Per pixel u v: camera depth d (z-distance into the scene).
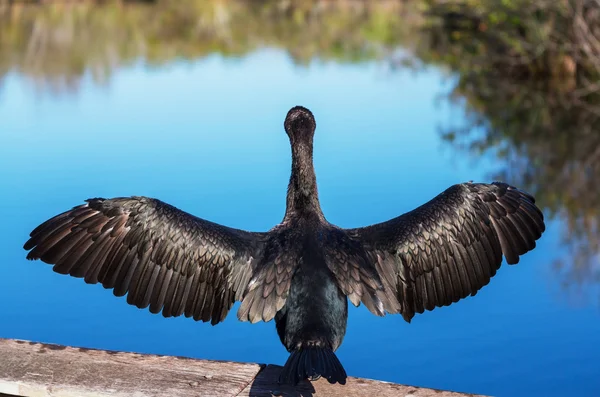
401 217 5.31
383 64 25.33
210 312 5.01
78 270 4.93
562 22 23.12
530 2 23.27
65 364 5.06
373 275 4.94
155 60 26.16
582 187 14.30
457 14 29.06
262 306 4.77
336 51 28.12
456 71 24.44
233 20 34.56
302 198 5.29
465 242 5.27
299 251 4.94
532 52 23.55
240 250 5.02
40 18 34.03
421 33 31.05
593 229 12.44
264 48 28.88
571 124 18.80
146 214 4.97
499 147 16.56
